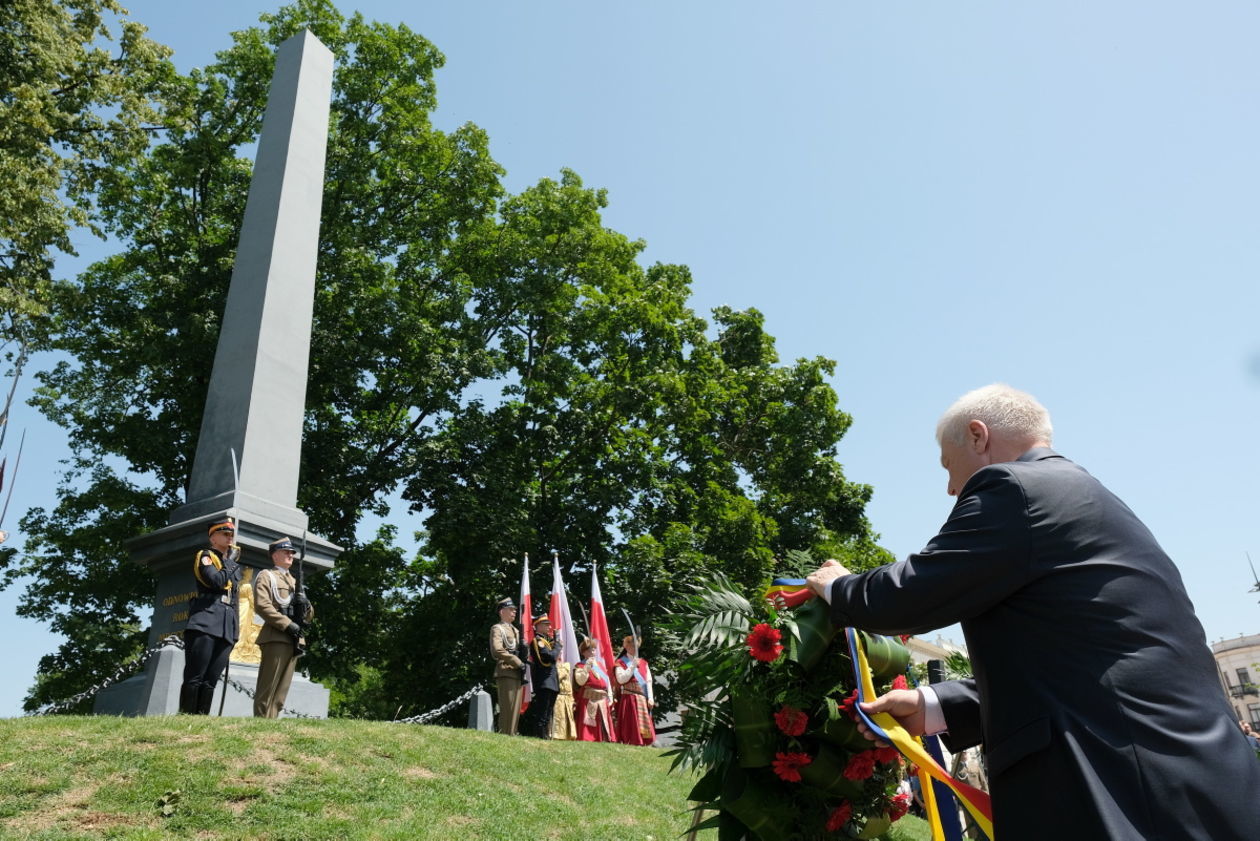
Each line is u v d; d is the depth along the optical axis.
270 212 15.59
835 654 3.07
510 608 13.51
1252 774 1.72
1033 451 2.30
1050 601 1.94
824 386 31.94
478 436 25.02
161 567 13.12
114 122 21.03
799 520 31.30
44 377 24.28
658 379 26.50
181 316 23.23
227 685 10.64
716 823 3.22
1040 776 1.81
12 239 18.30
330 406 25.55
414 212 27.56
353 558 24.84
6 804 5.95
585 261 28.05
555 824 7.63
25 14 18.95
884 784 3.14
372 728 8.90
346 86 26.48
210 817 6.18
